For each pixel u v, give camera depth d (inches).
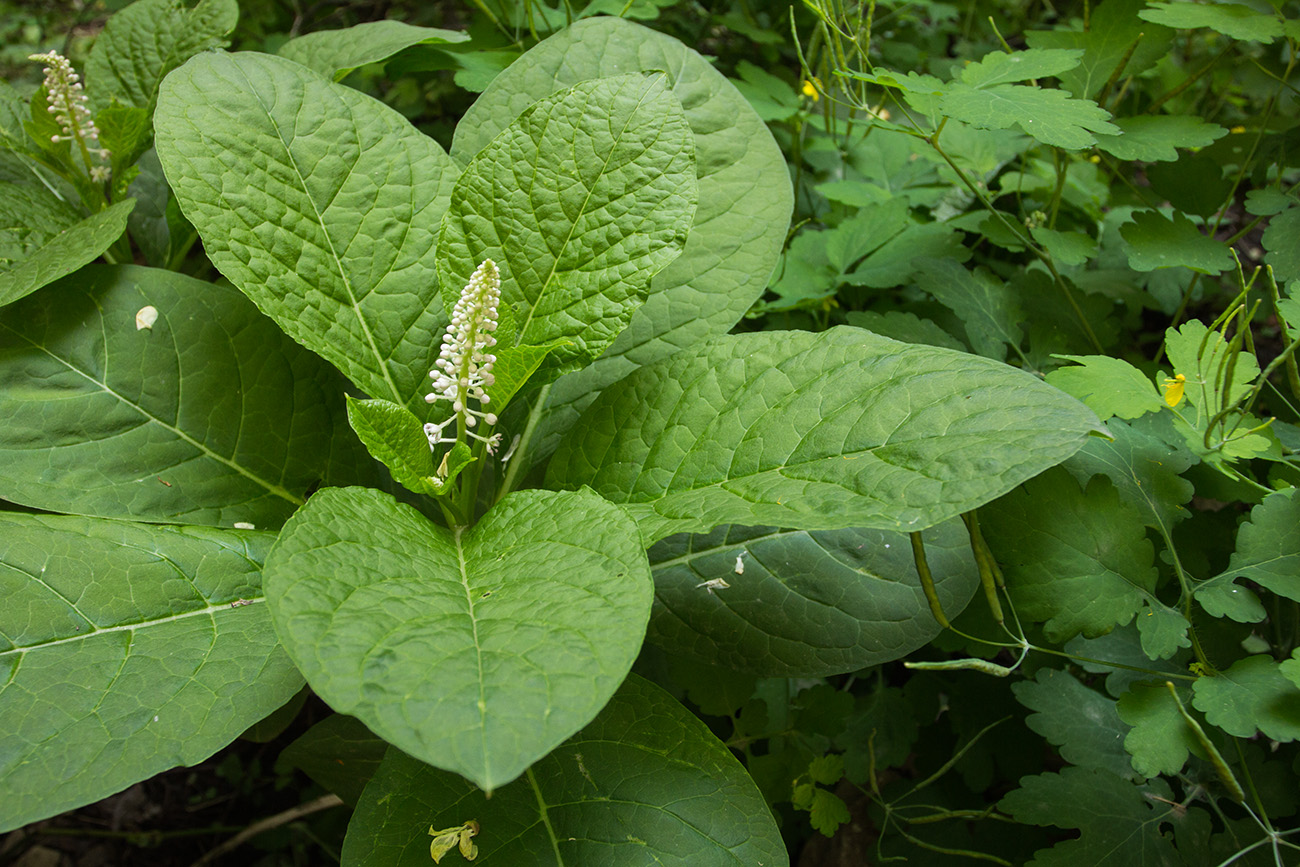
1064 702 26.7
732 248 28.3
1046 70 28.7
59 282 27.0
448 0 44.4
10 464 25.8
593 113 26.5
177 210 30.4
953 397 23.7
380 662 21.7
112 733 23.7
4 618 24.2
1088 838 25.6
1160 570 27.1
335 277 26.8
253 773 34.7
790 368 25.5
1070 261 30.6
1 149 31.3
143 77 31.5
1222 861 25.5
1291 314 26.2
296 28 41.0
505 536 24.6
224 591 25.6
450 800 24.9
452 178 27.7
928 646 30.1
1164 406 26.3
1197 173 30.5
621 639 21.8
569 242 26.4
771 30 40.1
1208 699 25.0
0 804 22.9
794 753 28.9
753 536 27.7
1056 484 26.2
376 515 24.4
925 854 28.4
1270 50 34.6
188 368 27.1
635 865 24.4
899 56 39.4
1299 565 25.3
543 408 28.4
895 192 35.4
